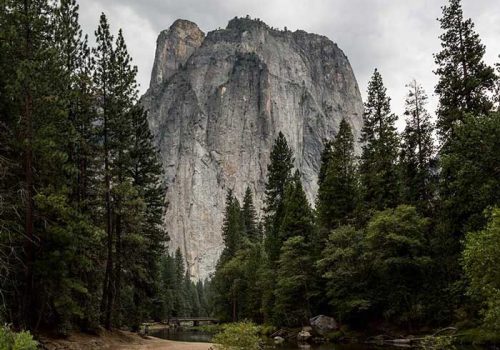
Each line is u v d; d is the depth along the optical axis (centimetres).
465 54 3200
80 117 2966
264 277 4656
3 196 2019
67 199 2245
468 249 1866
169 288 9000
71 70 2922
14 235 1988
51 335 2373
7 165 2039
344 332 3447
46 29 2189
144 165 4234
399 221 3153
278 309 4038
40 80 2042
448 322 2894
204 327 6306
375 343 3027
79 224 2167
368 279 3459
